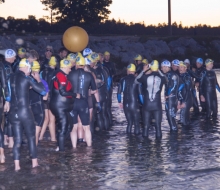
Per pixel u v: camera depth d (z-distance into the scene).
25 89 8.05
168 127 12.81
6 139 10.45
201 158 8.98
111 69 14.26
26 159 8.94
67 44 12.21
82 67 9.91
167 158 8.99
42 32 48.56
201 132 11.98
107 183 7.32
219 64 50.12
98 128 12.52
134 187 7.10
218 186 7.13
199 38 54.44
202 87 14.74
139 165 8.45
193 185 7.18
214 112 14.88
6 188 7.08
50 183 7.33
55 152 9.55
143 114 11.22
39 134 9.99
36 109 9.34
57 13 49.97
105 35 51.19
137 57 13.99
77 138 10.66
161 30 63.81
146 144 10.41
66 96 9.27
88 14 49.78
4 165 8.46
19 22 48.19
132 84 11.59
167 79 11.16
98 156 9.19
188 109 13.27
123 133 11.91
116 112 16.23
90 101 10.65
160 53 48.84
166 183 7.30
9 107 8.09
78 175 7.79
